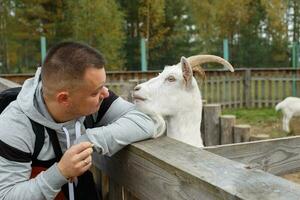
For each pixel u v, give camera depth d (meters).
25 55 28.81
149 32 33.34
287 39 33.34
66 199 2.04
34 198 1.66
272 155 2.26
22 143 1.77
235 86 14.48
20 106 1.82
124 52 28.83
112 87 12.70
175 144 1.83
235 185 1.25
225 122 5.65
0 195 1.71
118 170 2.07
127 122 1.90
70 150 1.67
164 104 3.66
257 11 33.59
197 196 1.37
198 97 3.81
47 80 1.76
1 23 29.45
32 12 29.06
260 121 11.89
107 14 28.61
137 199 1.94
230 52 30.67
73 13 28.58
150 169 1.70
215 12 33.59
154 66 28.27
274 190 1.20
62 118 1.84
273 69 14.52
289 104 10.33
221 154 2.15
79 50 1.75
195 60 3.78
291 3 38.41
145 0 33.19
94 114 2.15
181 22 34.34
